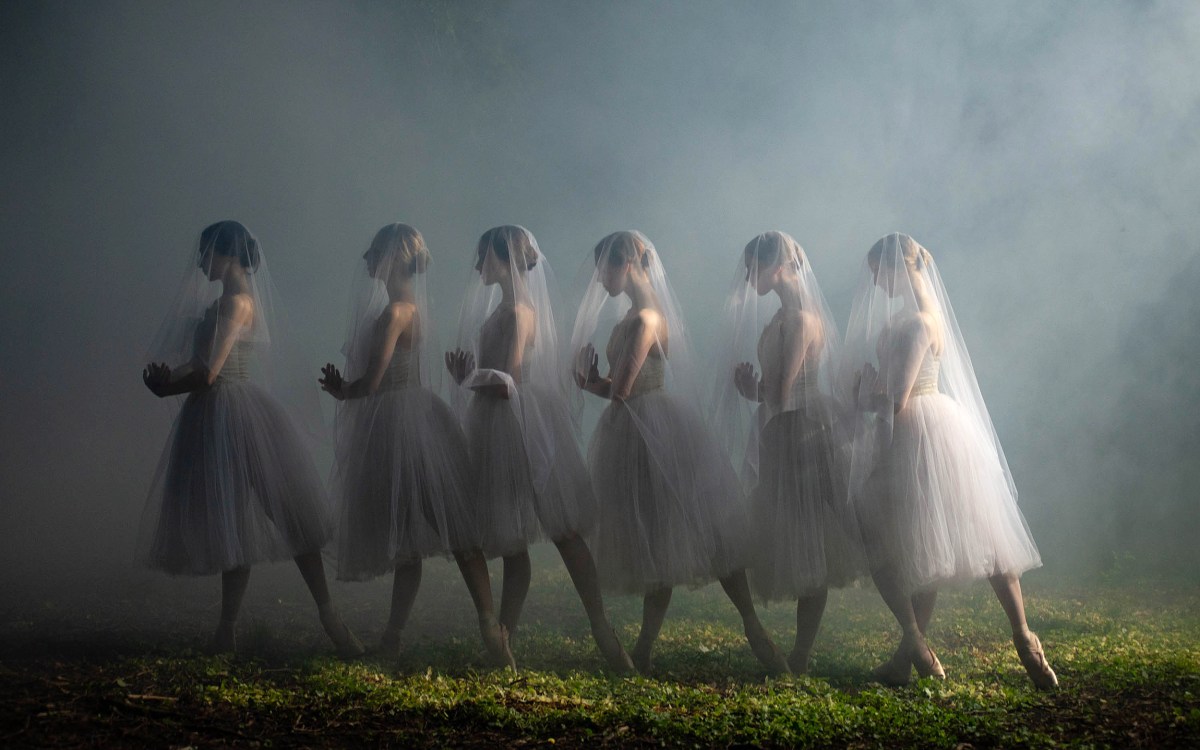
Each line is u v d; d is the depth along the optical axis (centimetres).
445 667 486
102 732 344
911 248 523
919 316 507
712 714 385
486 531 510
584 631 635
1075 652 515
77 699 376
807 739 355
